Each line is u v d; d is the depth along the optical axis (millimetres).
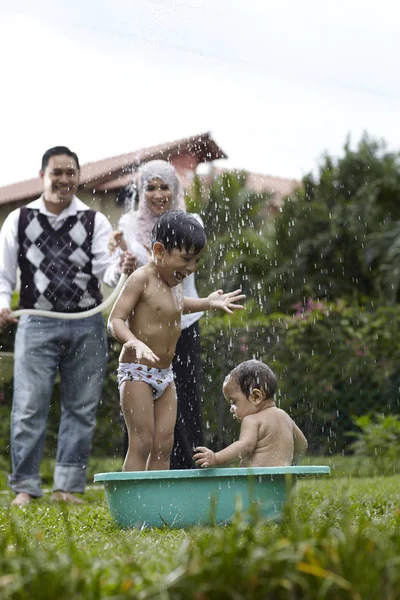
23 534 2957
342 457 9422
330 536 1835
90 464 9344
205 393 9203
